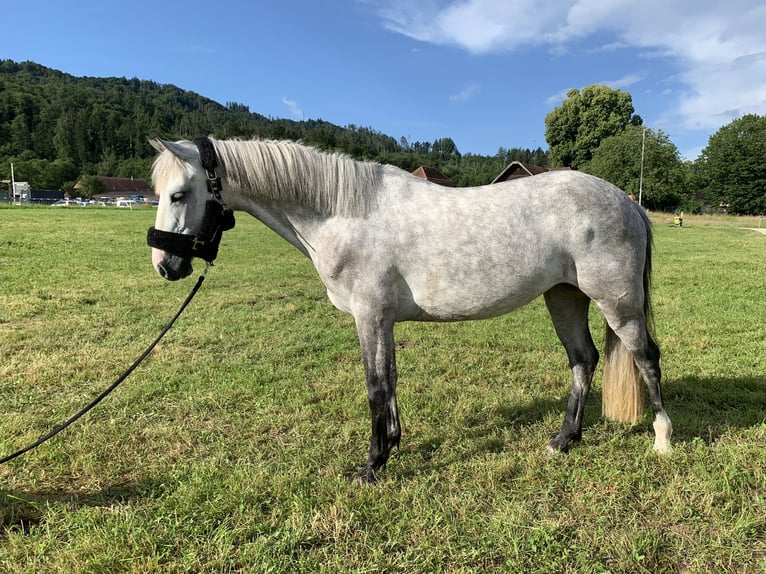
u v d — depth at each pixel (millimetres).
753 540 2203
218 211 2664
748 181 47031
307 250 2867
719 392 3861
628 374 3035
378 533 2270
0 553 2150
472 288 2633
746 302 7102
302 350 5164
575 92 53219
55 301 6906
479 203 2660
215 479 2688
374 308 2619
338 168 2633
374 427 2721
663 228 27141
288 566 2064
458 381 4336
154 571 2031
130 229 18672
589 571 2023
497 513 2400
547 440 3193
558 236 2674
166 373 4328
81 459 2887
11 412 3564
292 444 3164
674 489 2520
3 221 21438
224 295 7762
